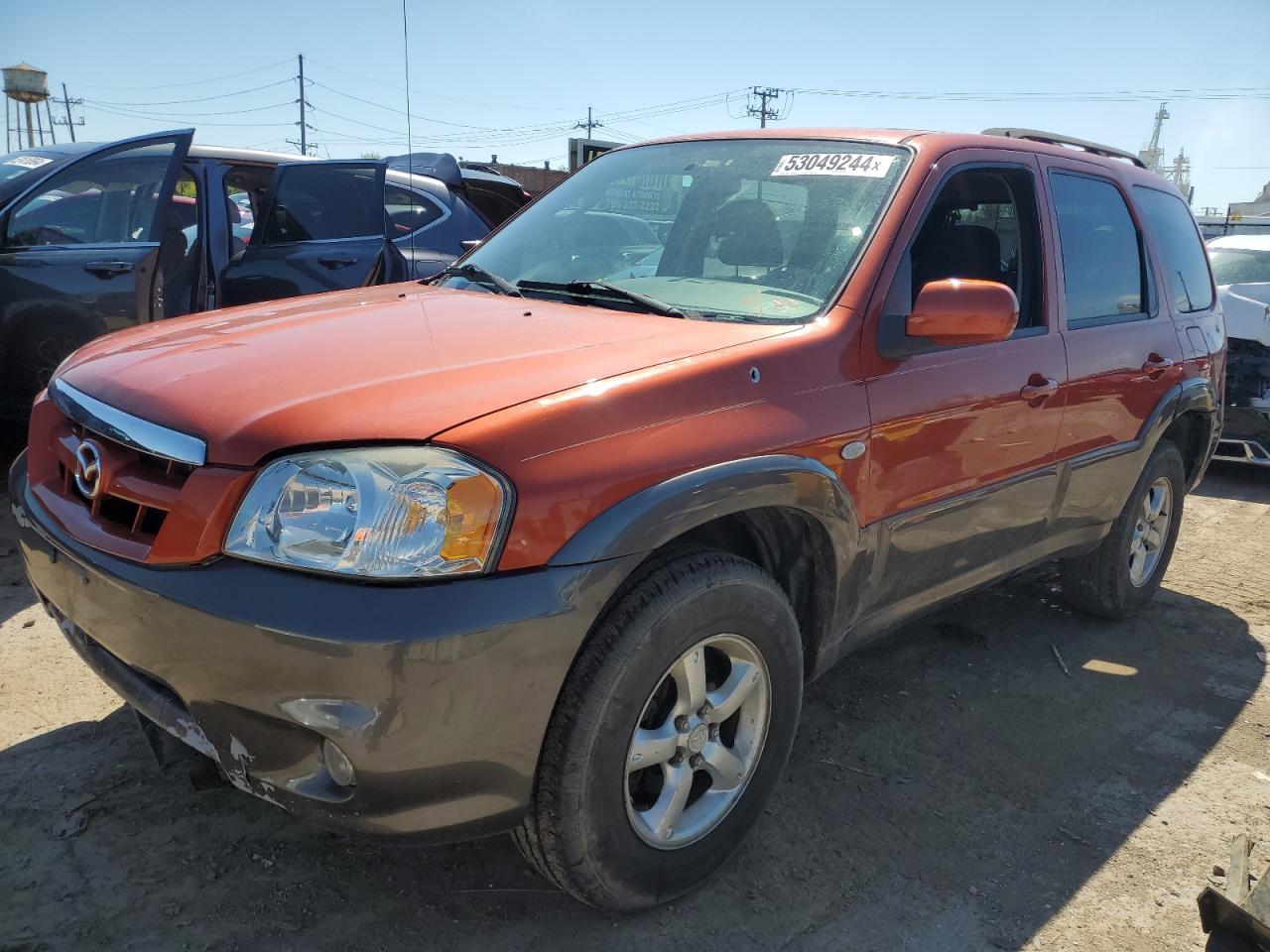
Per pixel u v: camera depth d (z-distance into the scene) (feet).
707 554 7.23
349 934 7.11
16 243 14.79
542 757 6.52
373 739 5.75
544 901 7.60
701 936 7.36
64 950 6.73
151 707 6.78
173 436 6.50
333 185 17.90
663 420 6.88
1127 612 14.17
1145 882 8.36
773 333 8.09
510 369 6.97
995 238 10.46
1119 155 14.23
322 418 6.22
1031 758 10.28
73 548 6.88
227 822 8.21
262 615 5.76
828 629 8.64
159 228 15.90
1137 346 12.30
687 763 7.48
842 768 9.82
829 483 7.85
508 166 78.48
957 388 9.23
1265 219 31.45
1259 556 17.98
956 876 8.27
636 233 10.25
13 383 14.89
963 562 10.27
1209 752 10.66
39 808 8.20
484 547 5.98
